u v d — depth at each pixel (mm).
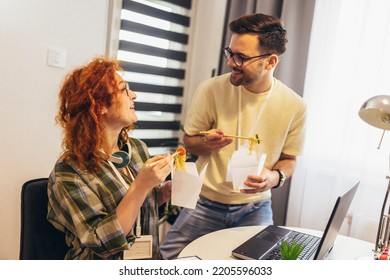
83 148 1137
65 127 1177
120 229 1076
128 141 1358
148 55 2471
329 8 2178
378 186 2098
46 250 1252
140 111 2494
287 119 1673
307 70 2256
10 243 1940
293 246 1158
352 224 2145
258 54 1500
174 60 2670
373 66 2066
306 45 2234
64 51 1939
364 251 1459
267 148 1693
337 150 2230
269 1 2324
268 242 1386
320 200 2293
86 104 1141
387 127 1308
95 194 1140
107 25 2209
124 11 2287
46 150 1986
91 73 1156
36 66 1849
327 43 2191
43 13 1822
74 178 1125
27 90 1843
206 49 2719
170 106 2680
